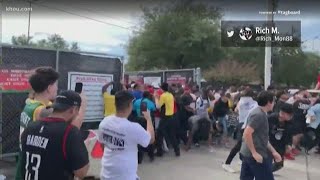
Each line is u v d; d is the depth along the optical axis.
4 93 7.00
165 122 10.11
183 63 37.50
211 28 36.78
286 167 9.50
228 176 8.27
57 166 2.77
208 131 11.44
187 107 11.32
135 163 4.02
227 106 12.26
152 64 38.06
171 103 10.12
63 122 2.88
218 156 10.44
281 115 6.19
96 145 6.19
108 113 8.20
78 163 2.79
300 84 54.97
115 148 3.95
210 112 12.22
